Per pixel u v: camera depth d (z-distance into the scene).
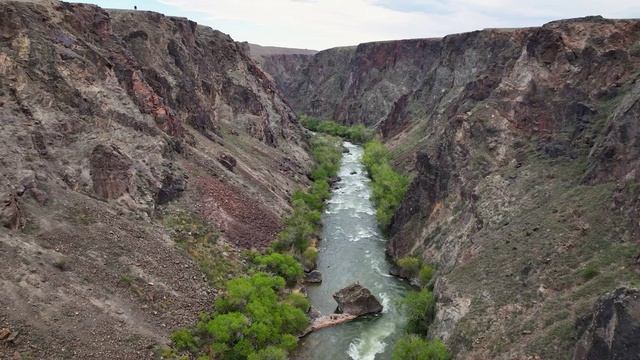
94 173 49.84
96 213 45.94
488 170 61.78
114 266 42.00
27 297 33.38
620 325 28.14
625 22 63.09
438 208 65.56
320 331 48.94
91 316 35.59
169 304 42.44
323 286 58.91
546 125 61.75
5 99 48.88
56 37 58.06
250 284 48.97
